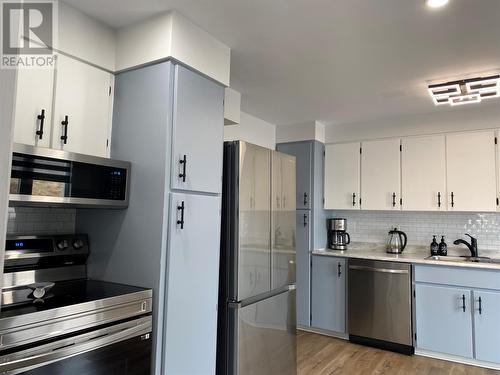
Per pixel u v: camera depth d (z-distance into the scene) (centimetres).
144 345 176
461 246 373
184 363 192
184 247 196
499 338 302
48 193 164
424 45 226
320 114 386
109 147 208
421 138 374
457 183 353
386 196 388
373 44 226
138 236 194
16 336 129
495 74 270
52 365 138
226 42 226
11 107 66
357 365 312
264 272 250
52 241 201
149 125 195
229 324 225
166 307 184
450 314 323
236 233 228
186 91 199
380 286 354
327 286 390
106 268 205
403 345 341
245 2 183
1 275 66
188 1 182
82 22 193
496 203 335
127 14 195
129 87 205
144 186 194
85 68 196
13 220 194
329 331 392
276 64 259
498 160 337
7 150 65
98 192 184
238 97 316
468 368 308
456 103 314
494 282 307
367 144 404
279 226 271
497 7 184
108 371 159
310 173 413
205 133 212
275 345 258
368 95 323
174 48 191
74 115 189
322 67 263
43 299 160
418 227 397
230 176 234
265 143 418
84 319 152
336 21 200
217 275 217
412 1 180
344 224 421
